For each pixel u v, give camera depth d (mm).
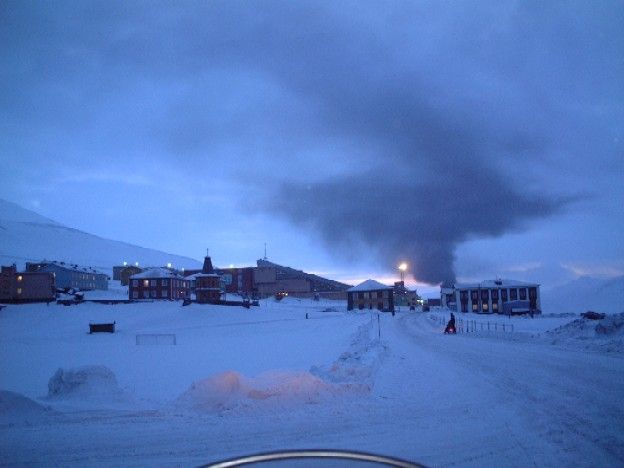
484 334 42406
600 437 9047
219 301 90062
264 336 48906
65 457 8344
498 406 12070
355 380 15141
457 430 9805
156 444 9070
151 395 14844
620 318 29344
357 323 69625
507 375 17281
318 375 15656
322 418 10977
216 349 34219
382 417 11055
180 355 30203
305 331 55625
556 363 20188
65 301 82938
